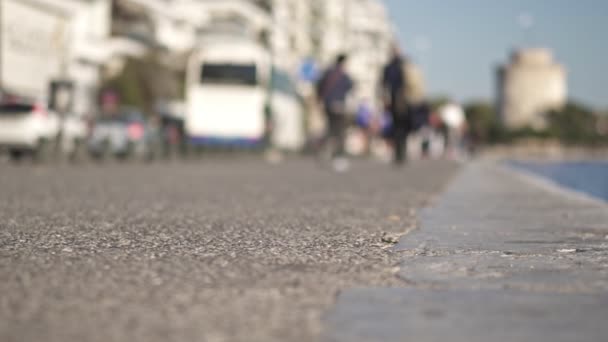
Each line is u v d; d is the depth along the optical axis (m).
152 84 56.25
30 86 30.59
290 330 2.56
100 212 6.93
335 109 20.22
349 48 128.25
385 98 20.75
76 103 24.97
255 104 32.88
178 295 3.15
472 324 2.65
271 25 94.00
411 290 3.29
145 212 7.02
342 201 8.86
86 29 42.62
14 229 5.45
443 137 51.59
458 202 8.94
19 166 18.09
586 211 7.80
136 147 27.30
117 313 2.81
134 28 62.78
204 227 5.78
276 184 12.48
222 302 3.02
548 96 184.62
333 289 3.30
